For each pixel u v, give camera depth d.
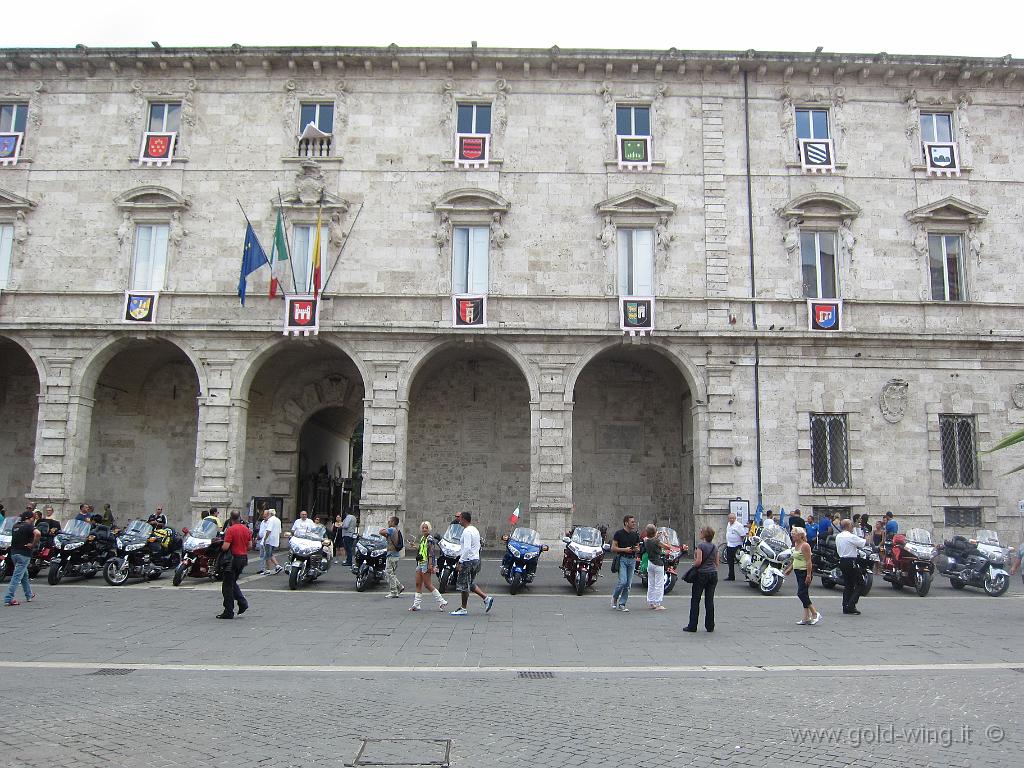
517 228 30.23
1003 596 21.02
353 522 27.02
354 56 30.66
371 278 29.97
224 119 31.06
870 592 21.62
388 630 15.22
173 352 31.92
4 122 31.62
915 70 30.92
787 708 9.70
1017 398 29.77
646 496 32.78
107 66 31.19
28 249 30.28
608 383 33.47
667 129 31.00
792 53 30.61
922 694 10.48
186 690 10.50
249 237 28.39
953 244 30.94
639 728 8.77
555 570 25.53
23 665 12.09
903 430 29.45
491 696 10.26
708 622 15.27
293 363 32.81
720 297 29.69
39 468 28.75
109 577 21.52
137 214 30.39
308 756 7.69
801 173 30.80
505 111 31.00
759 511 28.59
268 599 19.27
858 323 29.92
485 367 33.59
